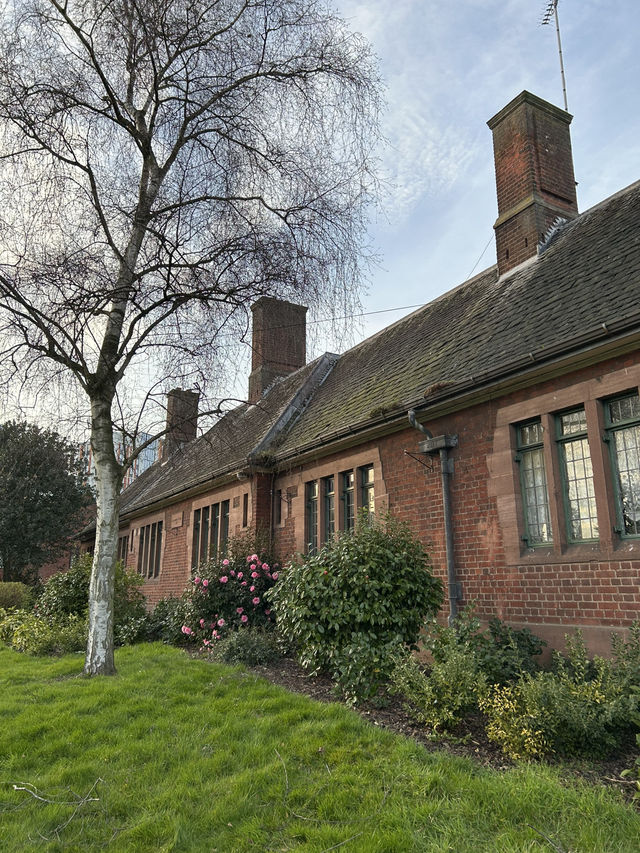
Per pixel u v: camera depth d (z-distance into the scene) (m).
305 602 7.28
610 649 6.09
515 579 7.30
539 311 8.30
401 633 6.71
